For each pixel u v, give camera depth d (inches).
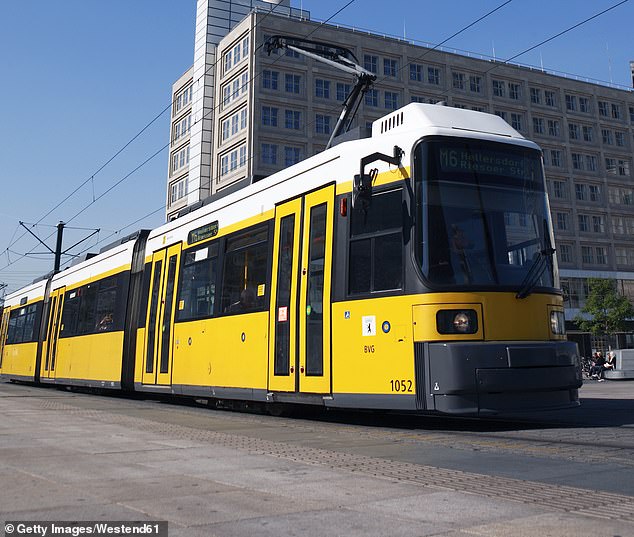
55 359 812.6
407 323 318.3
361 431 326.3
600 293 1926.7
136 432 317.7
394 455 244.7
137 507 162.6
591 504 163.0
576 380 328.8
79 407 491.8
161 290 557.6
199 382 474.0
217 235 479.8
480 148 343.3
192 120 2389.3
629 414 408.5
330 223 367.6
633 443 269.3
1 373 1045.2
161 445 269.4
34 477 200.4
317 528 143.0
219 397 447.5
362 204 328.5
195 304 496.4
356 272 347.6
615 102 2635.3
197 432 319.6
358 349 339.6
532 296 328.5
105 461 229.0
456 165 335.3
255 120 2015.3
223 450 254.5
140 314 593.3
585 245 2459.4
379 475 201.9
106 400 608.1
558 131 2497.5
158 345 547.5
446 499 168.7
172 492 178.9
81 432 316.8
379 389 326.6
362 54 2197.3
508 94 2433.6
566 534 136.3
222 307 457.1
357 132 381.4
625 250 2532.0
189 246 521.7
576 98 2561.5
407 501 166.9
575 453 245.6
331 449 260.2
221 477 199.5
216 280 471.2
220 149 2180.1
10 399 598.5
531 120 2447.1
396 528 142.0
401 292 322.7
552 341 329.4
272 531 141.2
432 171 330.0
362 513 155.2
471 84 2370.8
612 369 1301.7
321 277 367.2
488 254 327.6
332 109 2114.9
